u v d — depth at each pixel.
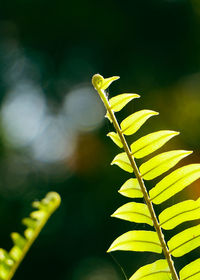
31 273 6.85
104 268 6.55
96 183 6.84
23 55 8.15
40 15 7.62
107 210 6.66
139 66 7.20
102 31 7.39
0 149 7.57
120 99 1.18
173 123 6.60
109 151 6.83
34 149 7.83
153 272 1.22
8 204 7.12
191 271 1.20
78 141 7.29
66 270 6.83
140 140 1.19
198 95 6.84
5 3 7.68
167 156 1.19
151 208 1.20
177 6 7.28
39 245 6.89
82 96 7.85
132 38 7.34
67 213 6.98
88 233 6.75
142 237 1.21
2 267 1.61
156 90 6.98
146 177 1.20
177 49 7.21
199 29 7.17
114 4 7.31
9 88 8.12
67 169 7.29
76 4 7.27
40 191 7.36
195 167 1.19
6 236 6.92
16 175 7.53
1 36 8.01
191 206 1.19
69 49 7.77
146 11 7.34
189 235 1.20
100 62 7.52
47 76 8.12
